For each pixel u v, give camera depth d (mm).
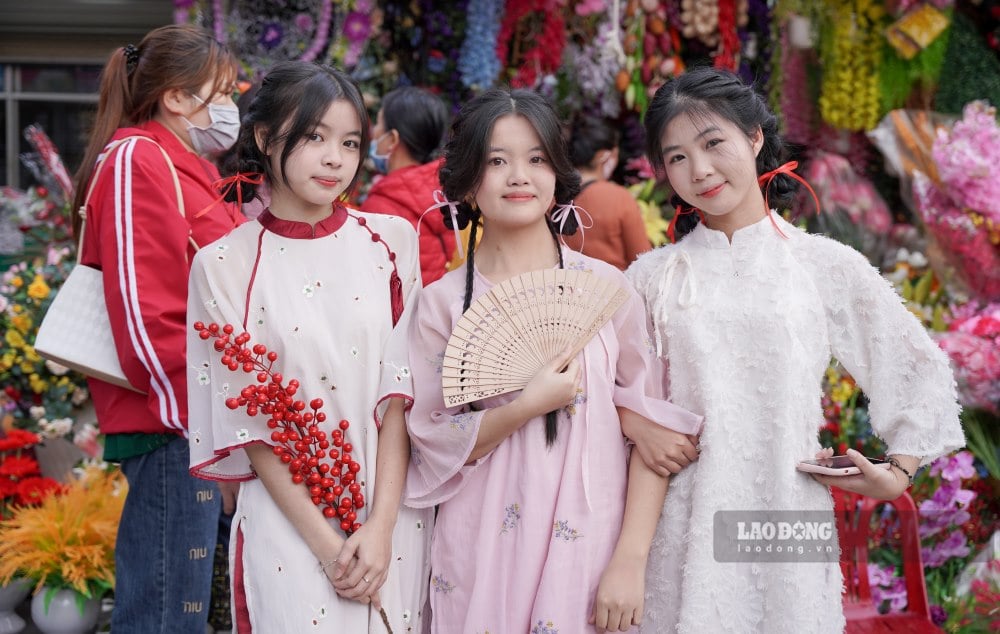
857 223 4496
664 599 2111
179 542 2613
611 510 2066
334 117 2045
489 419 2006
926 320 4180
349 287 2105
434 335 2133
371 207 3348
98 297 2613
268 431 2014
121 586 2645
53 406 3854
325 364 2053
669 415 2074
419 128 3547
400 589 2092
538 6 4516
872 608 3061
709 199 2115
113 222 2533
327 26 4512
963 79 4500
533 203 2084
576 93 4594
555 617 1964
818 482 2111
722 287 2164
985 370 3705
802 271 2152
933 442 2061
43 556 3330
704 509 2072
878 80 4496
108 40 4883
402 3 4660
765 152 2246
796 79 4637
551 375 2006
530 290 2066
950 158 4141
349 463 2045
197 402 2092
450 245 3354
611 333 2131
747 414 2109
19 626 3467
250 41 4469
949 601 3402
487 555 2014
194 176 2725
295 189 2061
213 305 2053
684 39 4684
